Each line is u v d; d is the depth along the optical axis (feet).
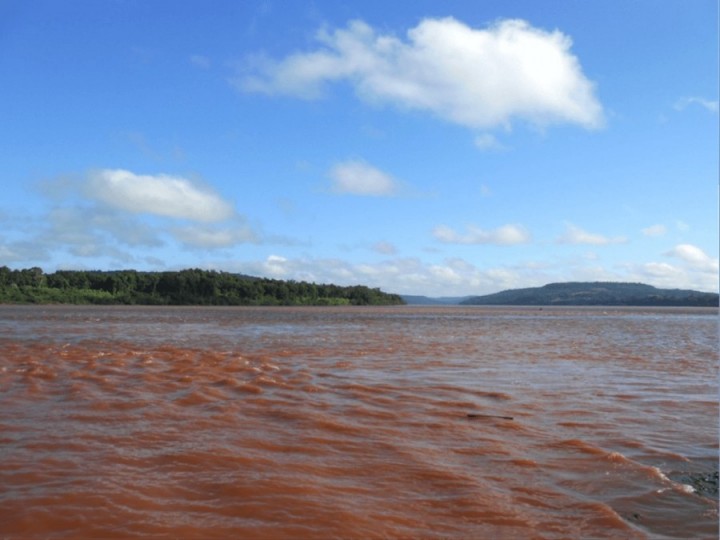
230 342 70.69
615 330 111.45
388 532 15.71
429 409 31.09
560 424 28.19
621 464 21.76
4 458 21.20
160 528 15.47
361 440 24.61
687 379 43.34
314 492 18.29
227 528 15.57
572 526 16.43
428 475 20.31
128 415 28.40
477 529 16.11
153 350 58.90
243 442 23.79
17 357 50.93
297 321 132.46
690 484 19.93
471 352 61.57
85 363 47.21
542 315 213.87
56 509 16.51
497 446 24.09
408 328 108.37
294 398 33.32
